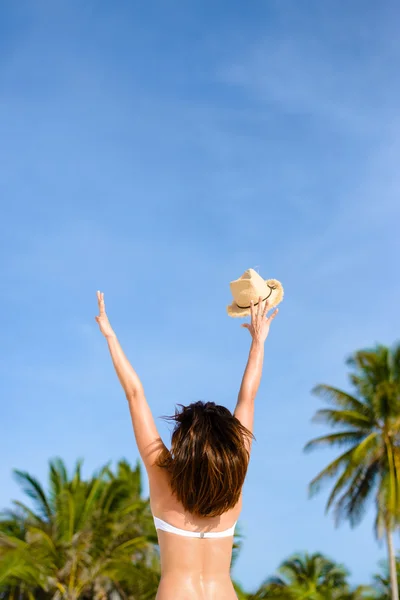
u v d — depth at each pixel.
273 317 3.56
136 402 2.99
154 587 30.91
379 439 35.56
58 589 30.45
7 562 28.59
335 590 50.78
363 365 36.84
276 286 3.64
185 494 2.75
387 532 34.62
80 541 30.59
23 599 31.77
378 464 35.41
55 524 31.31
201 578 2.74
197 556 2.76
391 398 34.72
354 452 34.69
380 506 34.31
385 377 36.31
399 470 34.47
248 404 3.22
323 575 54.19
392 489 34.09
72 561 30.20
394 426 35.19
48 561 30.03
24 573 28.52
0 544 29.52
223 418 2.84
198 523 2.79
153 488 2.86
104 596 31.42
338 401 37.25
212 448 2.75
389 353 36.94
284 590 32.69
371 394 36.69
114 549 30.94
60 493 31.50
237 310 3.65
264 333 3.49
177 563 2.75
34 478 32.41
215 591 2.73
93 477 32.88
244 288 3.61
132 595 31.45
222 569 2.78
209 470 2.72
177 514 2.79
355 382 37.31
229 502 2.76
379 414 35.12
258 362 3.38
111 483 32.47
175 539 2.77
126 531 31.59
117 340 3.12
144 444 2.91
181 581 2.73
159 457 2.87
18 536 31.64
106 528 31.08
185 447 2.76
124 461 39.31
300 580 52.56
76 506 31.22
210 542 2.78
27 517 32.16
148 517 32.72
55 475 32.94
